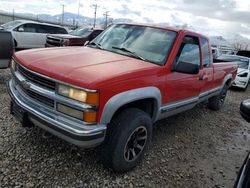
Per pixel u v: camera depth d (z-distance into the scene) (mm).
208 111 6977
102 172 3330
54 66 3092
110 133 3133
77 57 3521
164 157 4000
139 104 3703
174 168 3742
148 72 3400
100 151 3215
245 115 2164
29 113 3143
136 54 3969
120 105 3020
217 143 4926
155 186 3254
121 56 3883
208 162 4105
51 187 2939
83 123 2801
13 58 3750
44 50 3848
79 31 14211
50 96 2963
